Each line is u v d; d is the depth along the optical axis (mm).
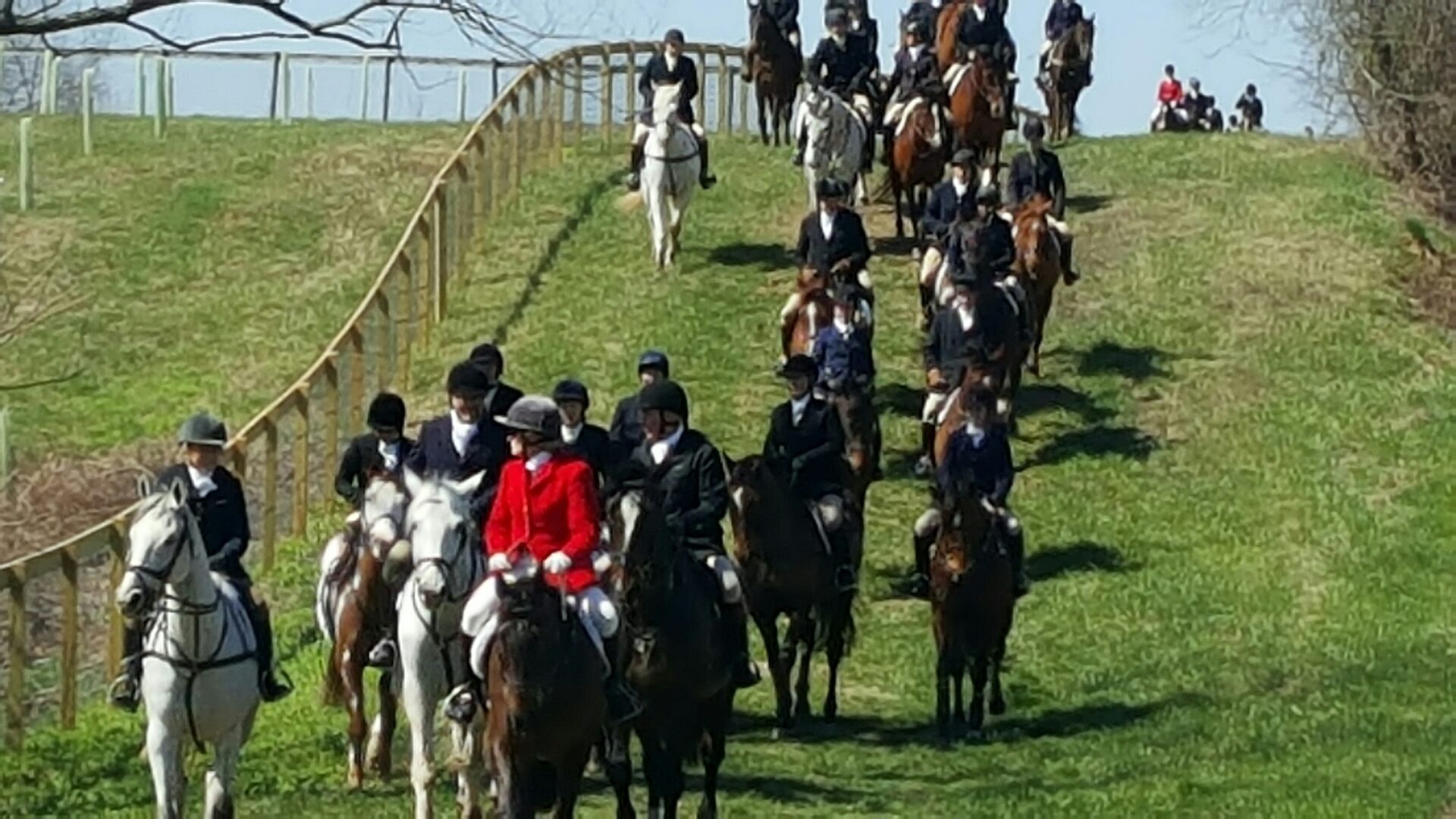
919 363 31406
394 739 19203
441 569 14727
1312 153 40406
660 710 14930
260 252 39719
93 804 17812
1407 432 29656
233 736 14906
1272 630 23672
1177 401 30609
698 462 15930
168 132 46781
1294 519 27062
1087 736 19656
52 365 35000
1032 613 24297
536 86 40938
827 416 19984
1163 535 26734
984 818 16453
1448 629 23797
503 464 16234
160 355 35344
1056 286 33938
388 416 17172
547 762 13891
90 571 27078
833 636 20172
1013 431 29688
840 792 17531
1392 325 33219
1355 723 19547
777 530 19047
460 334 32750
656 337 31953
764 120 42188
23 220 41062
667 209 34500
